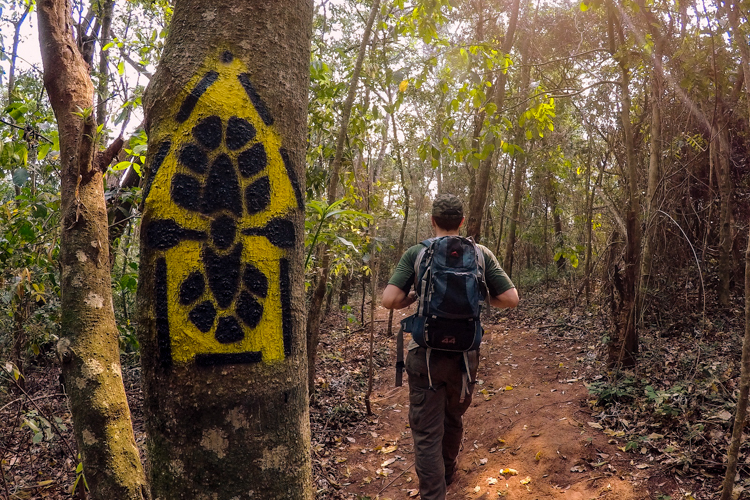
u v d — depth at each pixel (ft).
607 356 16.98
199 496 3.40
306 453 3.83
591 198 26.84
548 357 19.21
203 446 3.43
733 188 21.06
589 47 28.84
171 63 3.77
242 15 3.77
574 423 12.42
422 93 27.78
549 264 41.16
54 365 15.57
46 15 4.84
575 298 26.45
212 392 3.46
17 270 10.07
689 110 18.21
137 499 4.07
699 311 18.92
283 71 3.88
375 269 17.20
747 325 7.52
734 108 17.80
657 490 9.35
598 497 9.54
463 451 12.78
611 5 14.23
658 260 20.13
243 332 3.57
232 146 3.67
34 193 11.30
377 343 26.22
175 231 3.57
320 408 16.33
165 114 3.72
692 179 21.13
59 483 11.35
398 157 24.50
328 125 16.37
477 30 28.04
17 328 11.57
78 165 4.60
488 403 15.40
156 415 3.54
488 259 8.84
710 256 20.77
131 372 17.60
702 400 11.74
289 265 3.83
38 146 9.03
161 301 3.55
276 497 3.55
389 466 12.79
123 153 11.17
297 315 3.87
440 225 9.12
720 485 9.09
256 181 3.71
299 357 3.87
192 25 3.80
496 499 10.25
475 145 26.22
